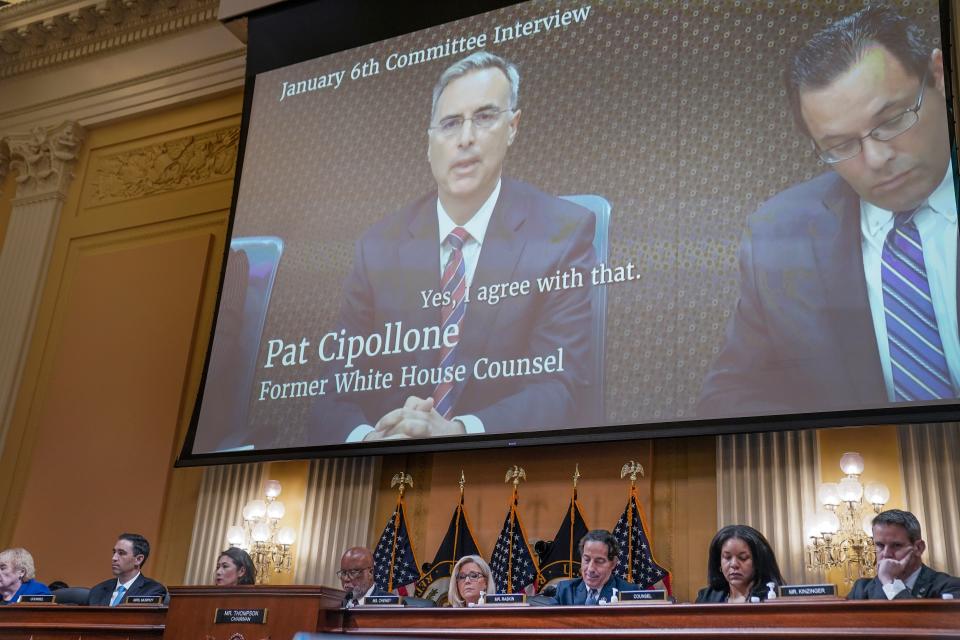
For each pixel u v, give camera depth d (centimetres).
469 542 586
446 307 602
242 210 700
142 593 514
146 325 779
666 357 530
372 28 702
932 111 503
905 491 492
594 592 428
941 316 473
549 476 583
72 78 901
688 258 542
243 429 639
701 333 526
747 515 520
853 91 526
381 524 623
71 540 731
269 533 636
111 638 416
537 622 337
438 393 585
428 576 588
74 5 882
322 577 617
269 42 739
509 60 638
